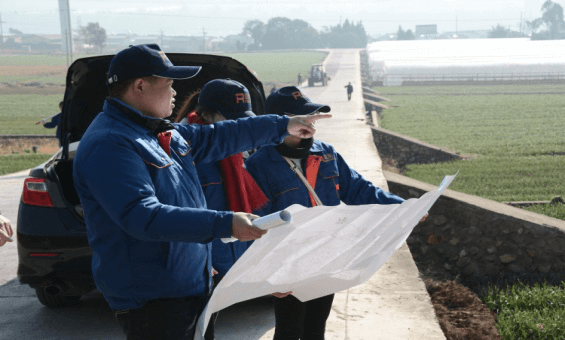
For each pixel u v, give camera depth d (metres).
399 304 4.75
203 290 2.50
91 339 4.49
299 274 2.11
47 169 4.72
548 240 7.25
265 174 3.23
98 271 2.40
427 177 16.88
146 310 2.41
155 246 2.33
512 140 26.91
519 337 4.85
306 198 3.22
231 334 4.37
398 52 138.88
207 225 2.08
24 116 45.84
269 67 127.62
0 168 16.81
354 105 43.75
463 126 34.03
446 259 7.65
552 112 42.19
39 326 4.75
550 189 14.59
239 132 2.78
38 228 4.58
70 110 5.04
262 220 1.99
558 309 5.46
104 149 2.26
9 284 5.81
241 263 1.99
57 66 138.25
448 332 4.84
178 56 5.12
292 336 3.16
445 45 173.50
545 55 111.50
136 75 2.33
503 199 13.59
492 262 7.44
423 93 68.94
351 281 2.24
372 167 12.42
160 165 2.35
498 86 81.19
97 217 2.35
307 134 2.85
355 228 2.19
